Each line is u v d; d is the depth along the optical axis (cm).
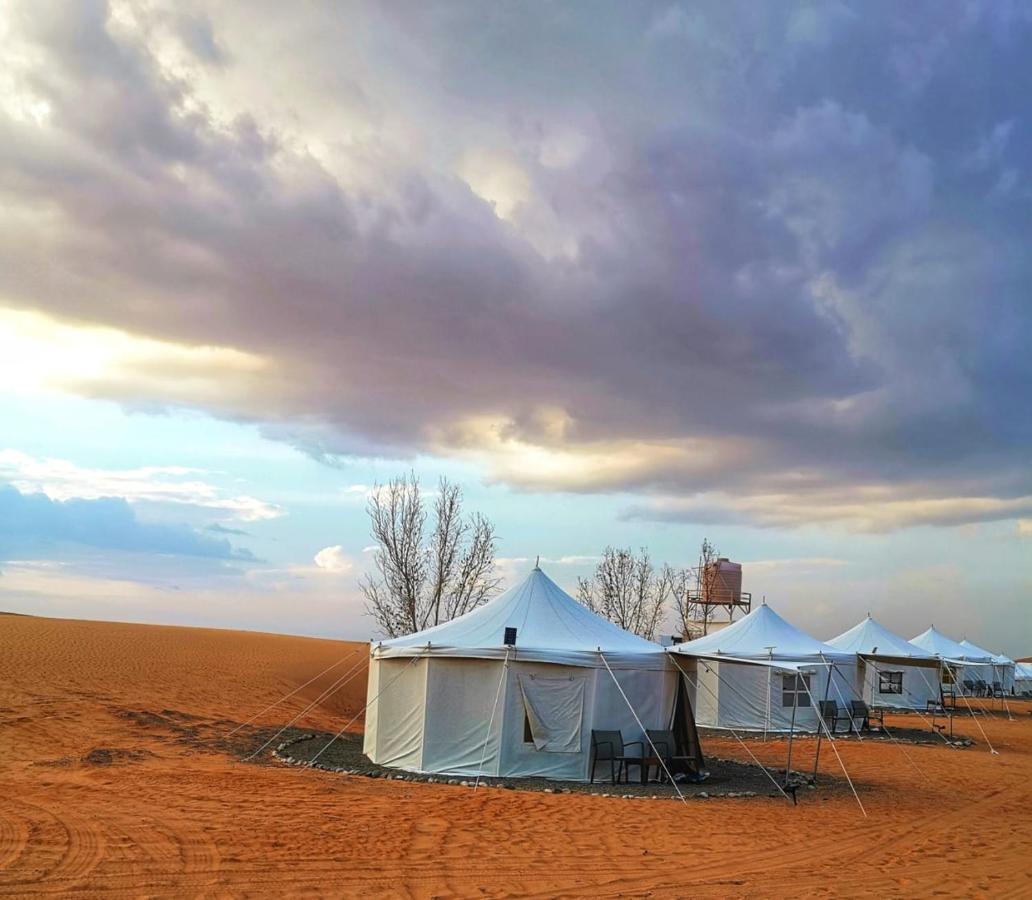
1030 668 5800
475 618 1841
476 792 1469
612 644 1766
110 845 975
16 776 1474
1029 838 1288
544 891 897
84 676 2659
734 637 2830
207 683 2900
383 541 3597
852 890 961
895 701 3900
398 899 842
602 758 1636
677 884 951
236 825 1113
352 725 2639
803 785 1723
